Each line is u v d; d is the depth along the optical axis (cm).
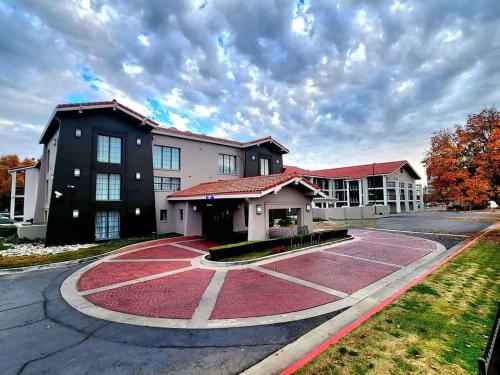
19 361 497
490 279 873
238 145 2719
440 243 1638
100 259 1377
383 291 818
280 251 1357
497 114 1661
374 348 485
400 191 5647
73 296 848
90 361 493
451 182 1780
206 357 495
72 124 1786
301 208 1783
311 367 437
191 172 2441
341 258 1266
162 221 2219
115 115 1962
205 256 1307
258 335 571
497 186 1579
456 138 1823
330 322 621
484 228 2302
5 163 5447
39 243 1819
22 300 824
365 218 3925
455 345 489
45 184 2305
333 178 5384
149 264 1233
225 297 792
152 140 2214
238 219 2141
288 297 780
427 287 808
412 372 414
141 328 619
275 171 3028
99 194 1875
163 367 468
